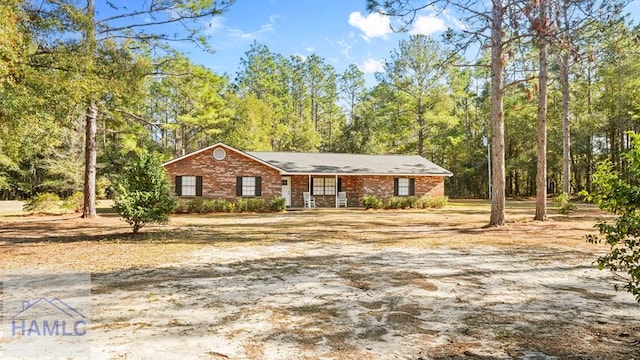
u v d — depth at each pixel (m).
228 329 3.96
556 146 35.06
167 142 42.50
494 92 13.12
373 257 7.95
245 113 39.31
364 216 18.75
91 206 17.12
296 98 57.56
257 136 39.59
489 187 38.12
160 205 11.43
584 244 9.50
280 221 16.25
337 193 25.55
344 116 57.94
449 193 44.06
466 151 41.78
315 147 46.91
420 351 3.43
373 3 11.25
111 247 9.20
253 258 7.85
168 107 35.78
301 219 17.19
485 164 40.38
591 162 35.12
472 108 46.06
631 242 3.23
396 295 5.20
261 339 3.70
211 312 4.50
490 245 9.45
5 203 30.62
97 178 34.19
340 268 6.90
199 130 35.56
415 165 27.09
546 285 5.71
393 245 9.52
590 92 33.66
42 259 7.70
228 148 22.28
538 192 14.99
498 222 13.32
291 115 48.38
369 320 4.23
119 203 11.16
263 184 22.92
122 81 12.39
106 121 18.11
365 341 3.65
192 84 18.23
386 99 41.03
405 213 20.70
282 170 23.16
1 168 32.34
